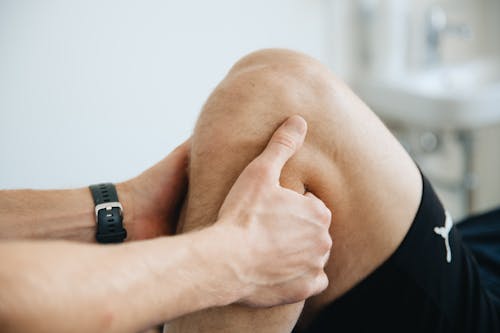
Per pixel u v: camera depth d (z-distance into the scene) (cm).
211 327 52
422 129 136
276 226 47
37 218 57
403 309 57
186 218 55
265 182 48
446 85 134
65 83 103
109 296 39
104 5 102
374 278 56
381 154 56
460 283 59
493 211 79
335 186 54
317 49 129
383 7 125
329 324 58
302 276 49
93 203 59
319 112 54
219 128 54
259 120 53
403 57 132
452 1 137
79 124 106
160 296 41
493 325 60
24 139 102
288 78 55
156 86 111
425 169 142
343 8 129
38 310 37
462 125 118
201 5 111
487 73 140
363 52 135
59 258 38
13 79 99
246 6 116
